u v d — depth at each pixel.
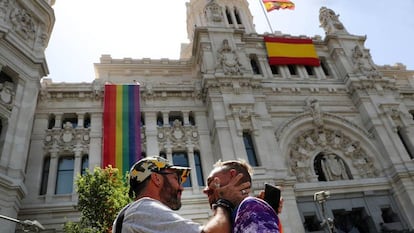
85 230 17.70
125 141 28.81
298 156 31.78
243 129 30.23
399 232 26.80
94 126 29.88
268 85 35.88
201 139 31.19
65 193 26.28
